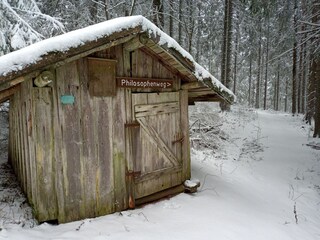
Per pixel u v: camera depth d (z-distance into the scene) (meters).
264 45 29.28
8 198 4.56
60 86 3.92
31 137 3.90
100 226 3.98
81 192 4.18
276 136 13.80
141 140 4.91
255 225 4.61
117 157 4.58
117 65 4.52
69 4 10.37
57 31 8.26
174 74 5.41
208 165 8.01
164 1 13.38
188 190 5.63
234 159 9.50
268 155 10.66
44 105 3.80
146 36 4.14
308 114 17.50
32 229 3.70
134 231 3.92
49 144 3.87
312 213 6.16
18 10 7.43
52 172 3.91
